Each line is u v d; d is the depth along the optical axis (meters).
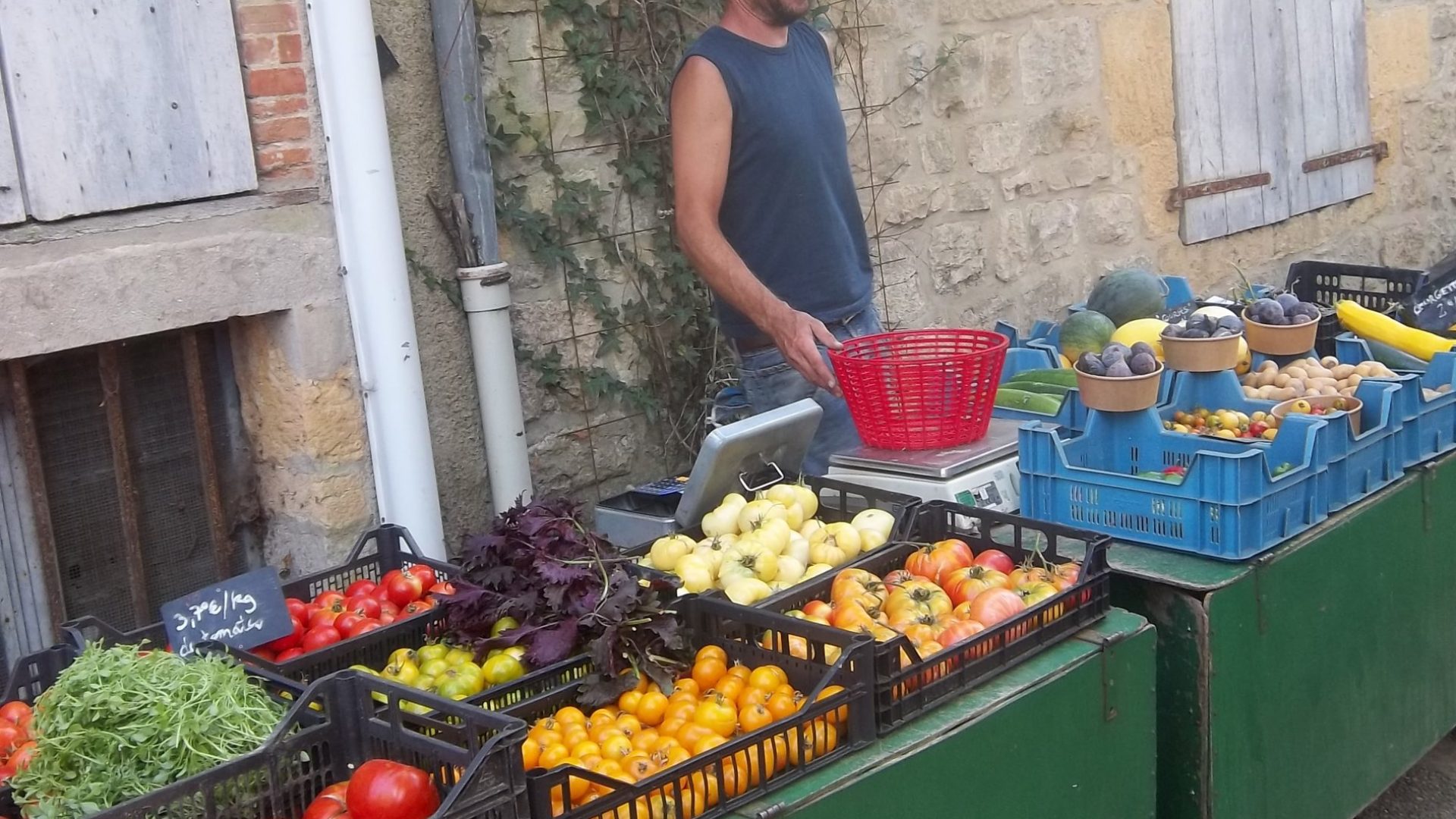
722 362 4.93
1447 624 3.86
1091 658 2.74
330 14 3.62
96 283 3.29
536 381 4.55
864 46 5.32
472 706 2.27
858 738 2.40
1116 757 2.84
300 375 3.70
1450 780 4.34
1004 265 5.92
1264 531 3.12
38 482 3.46
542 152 4.45
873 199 5.41
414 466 3.89
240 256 3.53
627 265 4.71
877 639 2.51
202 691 2.19
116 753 2.12
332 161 3.70
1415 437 3.69
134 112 3.34
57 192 3.23
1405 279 5.10
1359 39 7.45
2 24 3.12
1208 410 3.83
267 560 3.95
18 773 2.17
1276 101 7.00
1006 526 3.34
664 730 2.41
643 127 4.68
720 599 2.71
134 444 3.68
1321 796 3.41
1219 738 3.04
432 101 4.18
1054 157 6.05
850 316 4.01
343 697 2.25
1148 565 3.11
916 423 3.54
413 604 2.94
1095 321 4.68
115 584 3.69
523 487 4.38
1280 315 4.18
